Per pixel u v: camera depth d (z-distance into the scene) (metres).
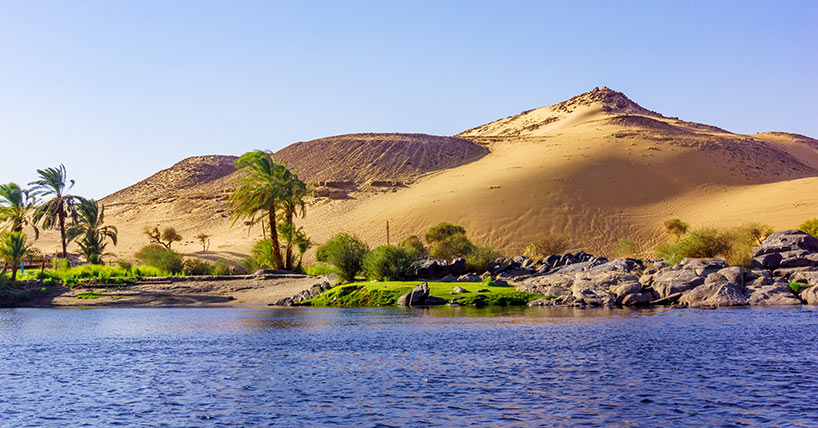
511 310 41.31
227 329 33.34
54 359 24.17
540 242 103.81
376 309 44.28
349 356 23.83
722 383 18.05
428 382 18.92
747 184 147.38
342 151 190.50
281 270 63.22
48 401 17.22
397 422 14.77
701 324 31.31
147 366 22.39
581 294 44.12
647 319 34.06
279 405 16.50
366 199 149.25
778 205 119.88
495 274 56.97
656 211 128.25
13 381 19.91
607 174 144.00
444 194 138.50
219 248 119.12
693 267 45.84
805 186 129.75
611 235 118.31
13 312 46.97
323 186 160.50
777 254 48.50
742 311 37.56
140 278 59.88
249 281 58.25
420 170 174.25
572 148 165.62
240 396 17.56
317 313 42.12
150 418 15.48
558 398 16.69
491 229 121.25
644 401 16.22
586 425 14.30
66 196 86.00
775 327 29.70
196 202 166.00
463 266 57.19
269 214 63.50
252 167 62.69
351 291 49.97
